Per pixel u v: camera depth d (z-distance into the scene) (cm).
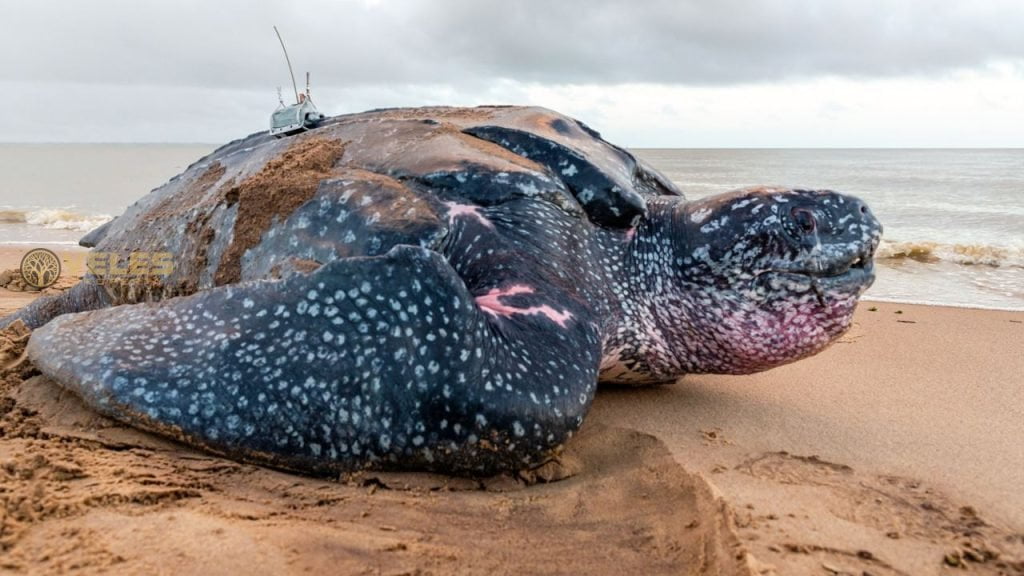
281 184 337
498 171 317
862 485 260
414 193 315
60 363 254
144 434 238
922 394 382
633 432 296
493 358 238
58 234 1225
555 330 270
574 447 281
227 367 230
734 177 2931
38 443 228
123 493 198
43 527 178
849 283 322
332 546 188
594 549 202
